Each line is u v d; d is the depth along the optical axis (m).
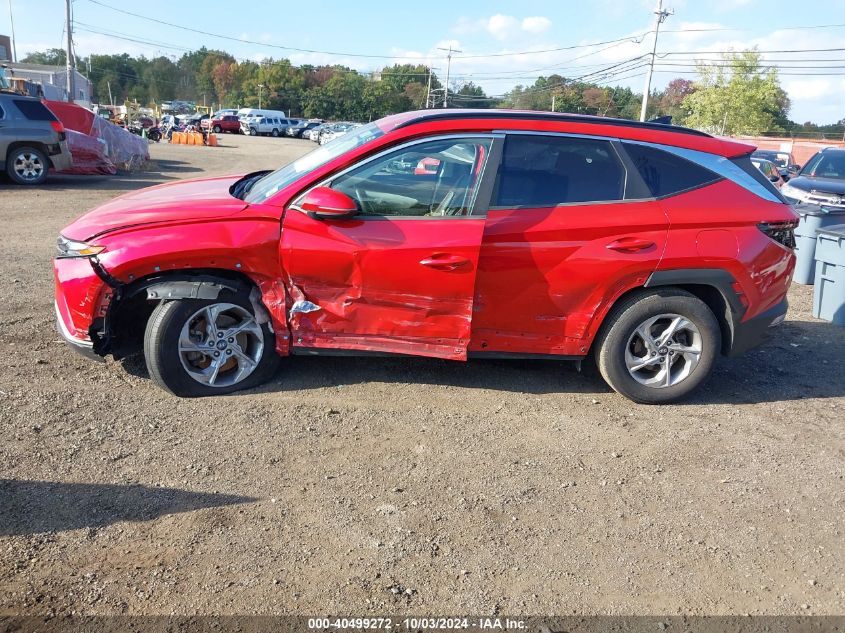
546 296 4.40
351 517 3.24
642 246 4.40
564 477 3.74
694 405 4.83
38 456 3.56
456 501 3.43
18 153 14.41
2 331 5.29
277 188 4.37
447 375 5.00
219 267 4.10
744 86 57.19
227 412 4.18
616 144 4.51
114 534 3.01
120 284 4.03
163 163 22.59
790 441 4.35
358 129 4.91
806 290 8.74
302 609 2.65
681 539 3.26
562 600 2.80
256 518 3.18
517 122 4.38
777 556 3.19
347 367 4.98
